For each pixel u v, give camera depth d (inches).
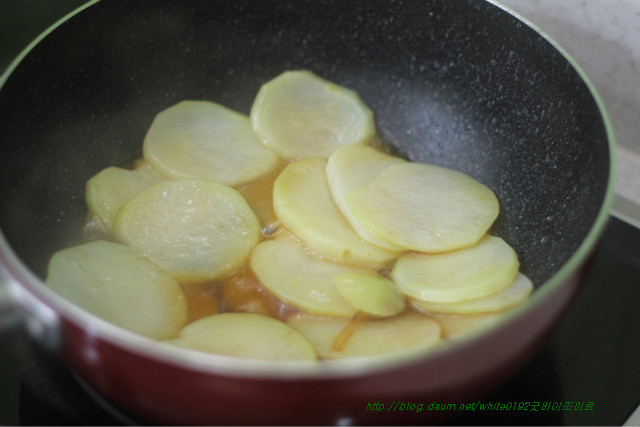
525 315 17.6
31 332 18.3
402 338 20.5
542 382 20.6
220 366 16.9
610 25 23.5
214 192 22.6
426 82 24.3
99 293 20.7
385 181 22.9
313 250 22.1
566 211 21.7
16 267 18.0
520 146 23.1
